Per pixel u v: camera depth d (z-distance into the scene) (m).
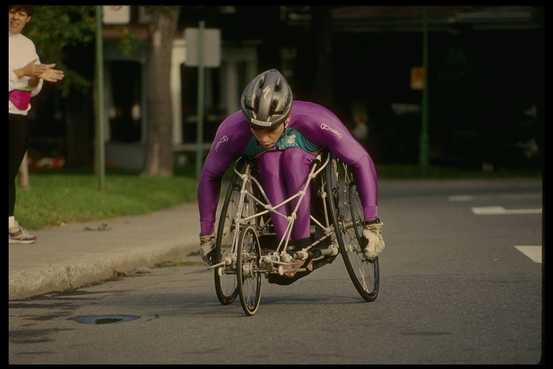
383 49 76.25
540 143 74.94
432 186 61.50
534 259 26.91
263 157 19.75
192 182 48.97
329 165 20.09
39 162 71.94
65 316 19.62
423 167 68.81
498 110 75.38
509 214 40.06
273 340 17.09
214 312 19.83
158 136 54.75
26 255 25.25
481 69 75.50
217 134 19.95
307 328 18.05
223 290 20.45
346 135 19.92
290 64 76.25
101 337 17.56
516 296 21.08
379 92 76.50
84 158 72.56
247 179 19.67
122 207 37.44
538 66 75.06
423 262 26.56
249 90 19.09
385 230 34.97
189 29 43.34
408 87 76.25
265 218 20.20
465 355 15.77
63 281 23.33
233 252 19.39
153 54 54.44
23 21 26.34
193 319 19.11
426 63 69.19
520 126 75.25
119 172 68.25
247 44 74.62
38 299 21.72
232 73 74.56
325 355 15.90
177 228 32.59
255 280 19.77
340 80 76.56
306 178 19.84
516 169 75.19
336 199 20.56
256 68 75.25
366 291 20.56
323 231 20.30
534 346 16.36
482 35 75.44
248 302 19.44
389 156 76.62
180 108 72.06
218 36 43.38
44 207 34.47
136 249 26.86
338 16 75.88
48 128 73.44
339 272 24.70
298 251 19.70
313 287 22.61
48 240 28.67
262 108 18.88
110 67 72.25
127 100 72.06
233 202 20.08
